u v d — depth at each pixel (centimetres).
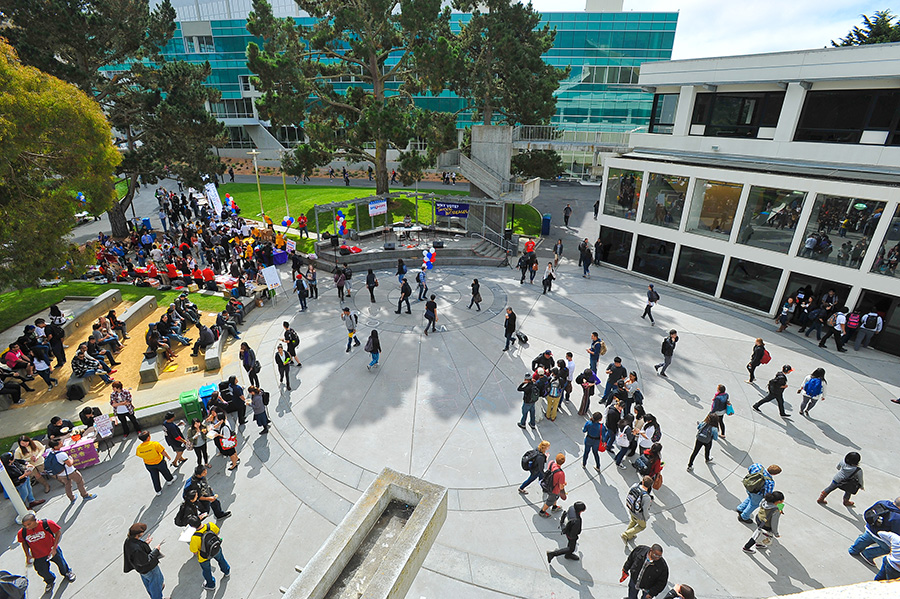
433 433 1278
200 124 2803
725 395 1198
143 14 2708
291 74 2728
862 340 1748
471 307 2055
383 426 1306
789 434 1293
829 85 1888
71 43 2345
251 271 2270
